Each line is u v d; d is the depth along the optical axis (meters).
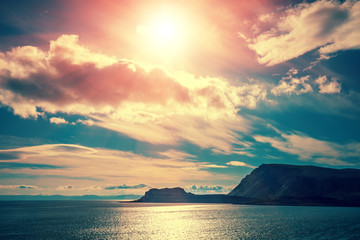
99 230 99.56
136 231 96.69
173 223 124.19
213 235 86.19
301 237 80.81
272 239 77.62
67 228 105.88
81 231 97.06
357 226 106.94
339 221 127.12
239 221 130.62
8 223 126.44
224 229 100.31
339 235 84.19
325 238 79.06
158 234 89.19
